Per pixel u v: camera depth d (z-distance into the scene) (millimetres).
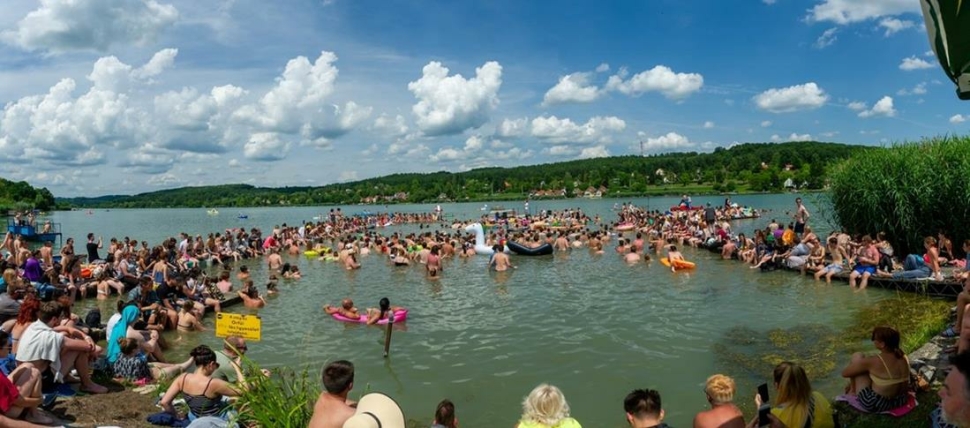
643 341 11453
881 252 16516
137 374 8961
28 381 6344
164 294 14258
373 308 14844
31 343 7402
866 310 13141
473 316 14352
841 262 17719
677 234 31438
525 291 17781
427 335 12547
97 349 8961
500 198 141000
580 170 164875
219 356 8734
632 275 20281
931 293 14273
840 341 10844
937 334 9695
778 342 11008
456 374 9891
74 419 6992
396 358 10891
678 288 17219
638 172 145125
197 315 14055
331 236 41062
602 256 26453
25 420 6352
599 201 112312
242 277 20281
